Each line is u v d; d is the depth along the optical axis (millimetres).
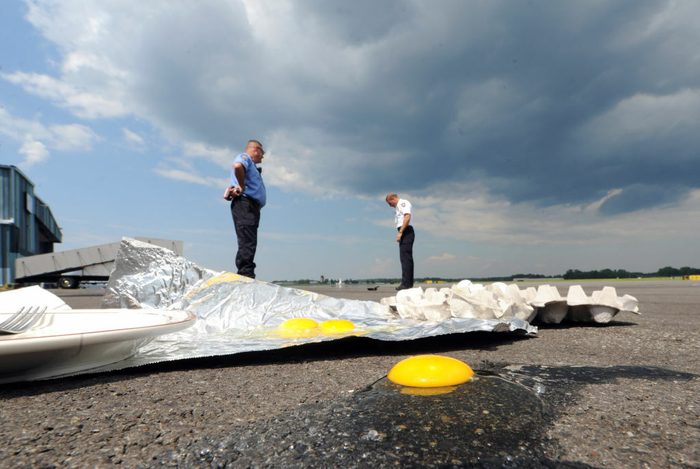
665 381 2098
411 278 9086
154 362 2645
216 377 2449
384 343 3514
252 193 6375
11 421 1635
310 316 4789
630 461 1195
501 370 2402
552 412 1603
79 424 1595
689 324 4848
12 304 2889
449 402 1654
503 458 1205
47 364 2201
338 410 1667
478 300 4094
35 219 62656
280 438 1407
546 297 4707
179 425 1580
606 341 3613
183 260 5270
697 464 1174
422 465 1171
